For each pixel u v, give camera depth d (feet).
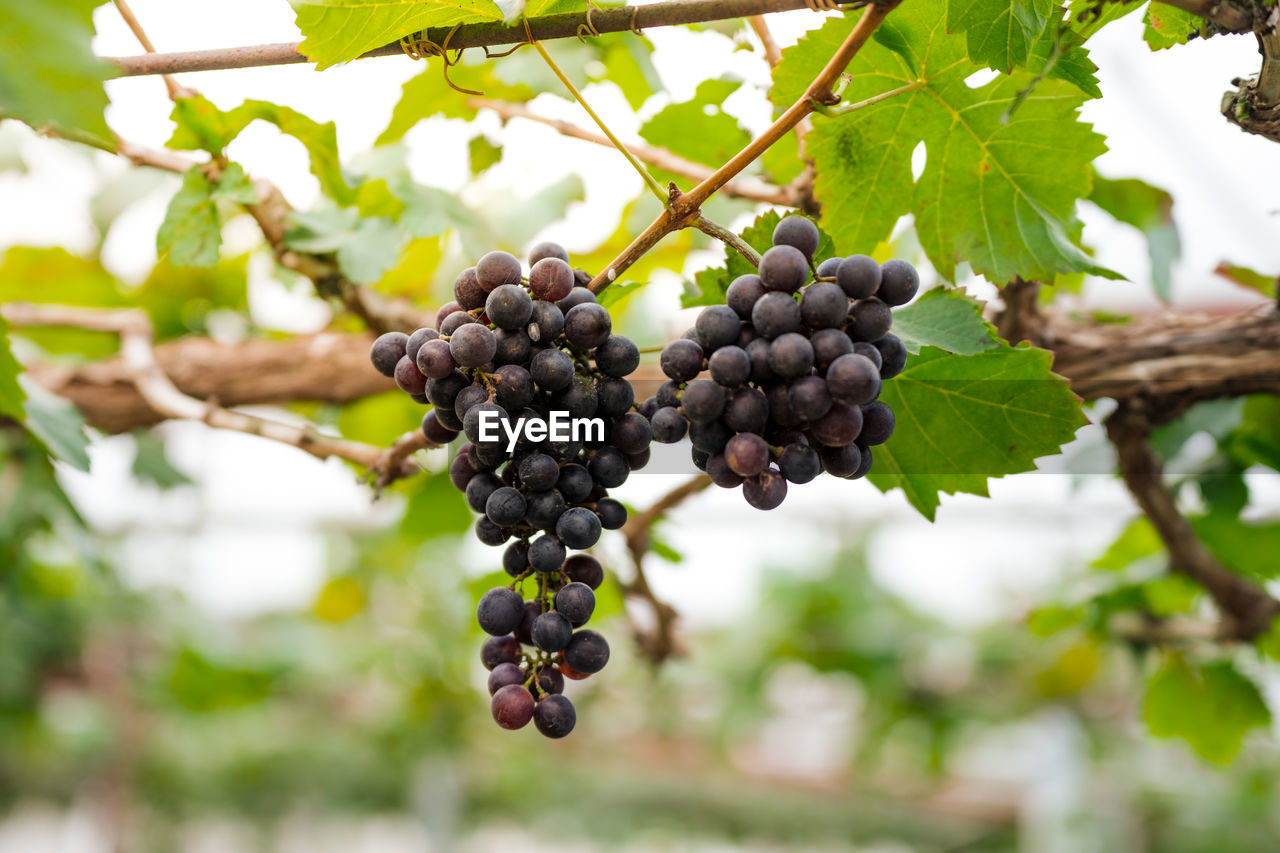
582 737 12.07
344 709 11.22
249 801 12.36
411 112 3.61
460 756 10.31
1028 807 11.62
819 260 2.65
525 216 4.25
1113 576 4.97
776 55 3.32
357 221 3.54
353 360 4.19
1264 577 4.63
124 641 7.79
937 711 9.32
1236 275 3.70
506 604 2.46
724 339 2.37
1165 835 10.93
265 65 2.64
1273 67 2.59
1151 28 2.88
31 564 5.80
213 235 3.24
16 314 4.19
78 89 2.28
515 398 2.37
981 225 2.90
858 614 9.25
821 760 13.42
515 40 2.60
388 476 3.25
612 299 2.66
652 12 2.54
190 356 4.28
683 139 3.75
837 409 2.36
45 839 16.25
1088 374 3.48
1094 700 9.84
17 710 7.43
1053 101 2.78
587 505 2.51
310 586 9.61
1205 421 3.98
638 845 15.11
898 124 2.83
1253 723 4.76
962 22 2.56
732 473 2.40
